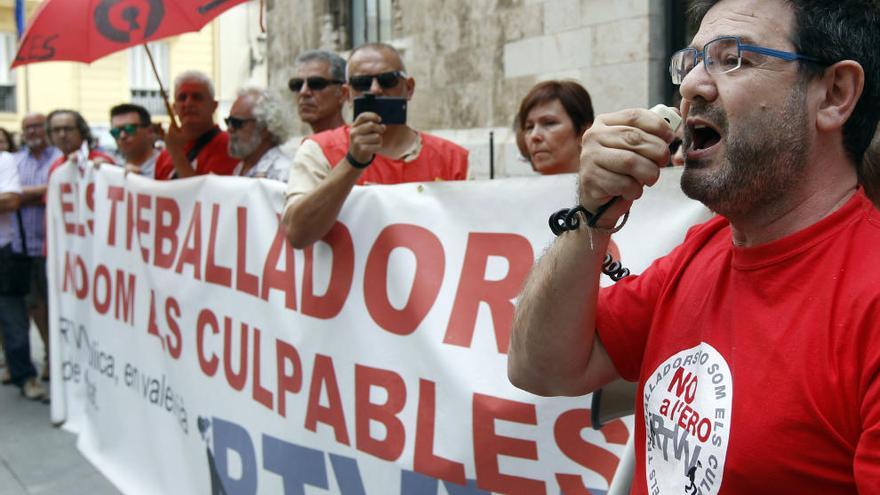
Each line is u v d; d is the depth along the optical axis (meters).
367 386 2.50
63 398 4.96
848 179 1.07
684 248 1.28
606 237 1.25
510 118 6.09
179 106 4.30
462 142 6.48
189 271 3.41
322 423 2.66
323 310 2.65
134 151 5.09
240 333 3.07
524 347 1.37
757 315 1.05
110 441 4.24
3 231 5.50
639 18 4.97
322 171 2.77
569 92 2.87
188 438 3.42
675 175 1.91
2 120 21.88
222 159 4.34
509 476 2.13
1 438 4.79
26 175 6.12
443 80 6.78
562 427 2.04
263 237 2.95
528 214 2.19
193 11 3.36
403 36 7.30
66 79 22.19
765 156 1.04
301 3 9.76
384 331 2.46
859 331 0.94
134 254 3.92
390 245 2.47
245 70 23.72
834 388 0.95
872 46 1.04
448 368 2.28
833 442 0.96
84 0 3.48
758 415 1.00
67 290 4.82
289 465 2.79
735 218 1.10
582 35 5.39
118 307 4.12
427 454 2.31
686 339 1.17
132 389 3.97
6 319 5.55
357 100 2.58
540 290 1.31
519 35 5.93
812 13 1.03
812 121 1.04
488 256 2.26
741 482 1.01
